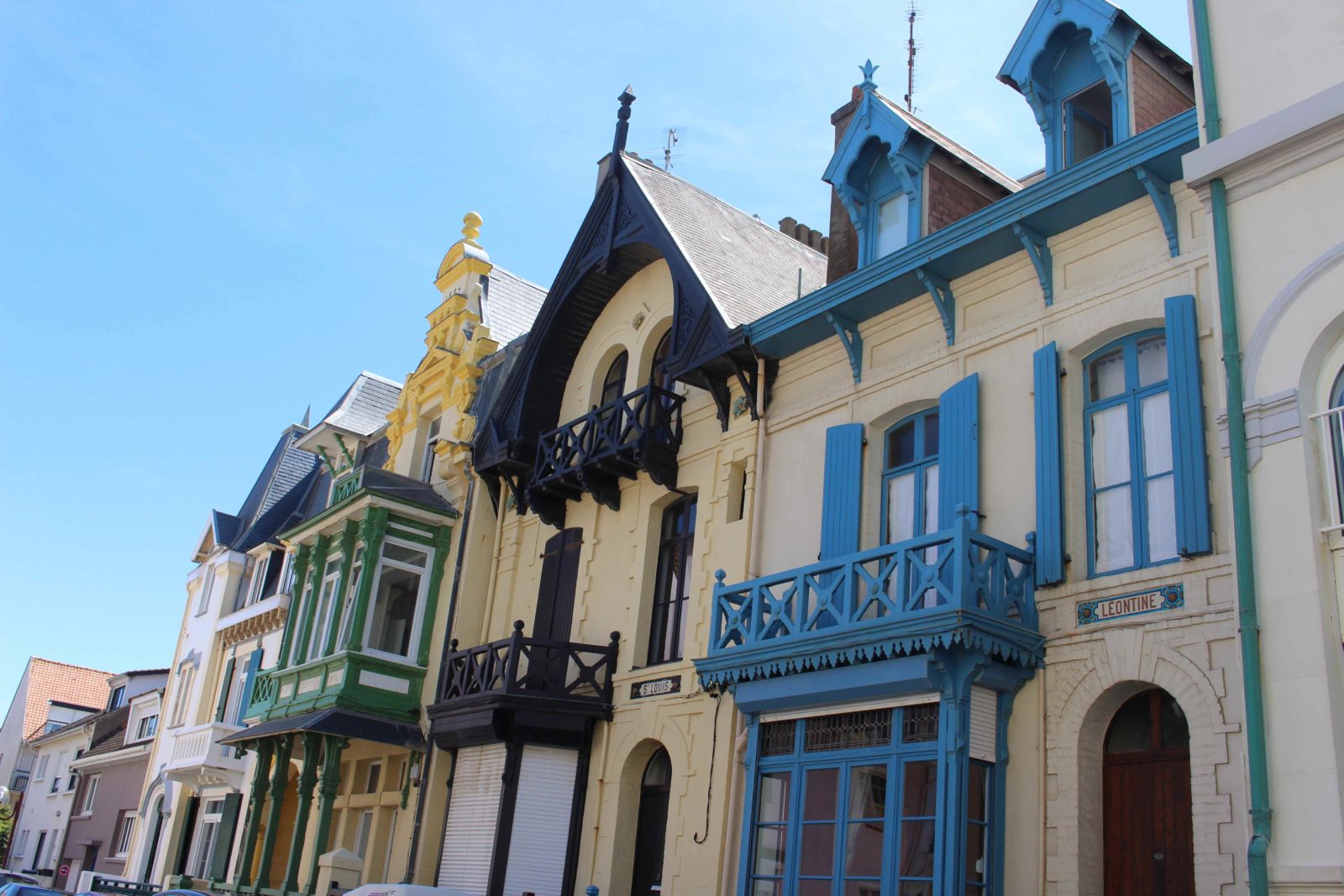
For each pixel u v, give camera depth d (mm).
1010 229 13367
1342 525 9055
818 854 12828
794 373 16375
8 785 53781
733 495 16719
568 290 20141
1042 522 12367
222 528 34344
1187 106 13984
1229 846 10008
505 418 20859
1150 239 12430
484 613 20703
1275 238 9984
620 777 16719
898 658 12188
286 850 24094
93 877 23188
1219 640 10602
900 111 15656
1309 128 9836
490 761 18094
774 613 13648
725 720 15164
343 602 21328
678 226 18422
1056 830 11312
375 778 21797
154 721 36719
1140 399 12234
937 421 14461
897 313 15023
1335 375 9508
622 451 17875
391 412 25188
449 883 17891
